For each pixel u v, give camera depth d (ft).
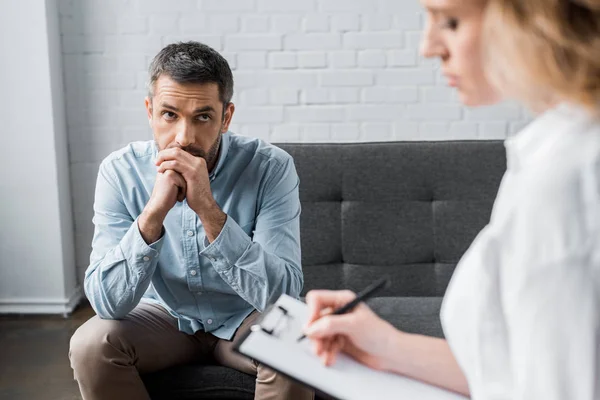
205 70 6.36
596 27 2.41
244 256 6.48
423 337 3.69
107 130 12.33
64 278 12.12
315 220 8.73
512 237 2.56
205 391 6.81
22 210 11.93
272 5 12.09
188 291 6.95
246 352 3.67
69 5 12.02
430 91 12.26
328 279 8.70
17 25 11.46
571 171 2.46
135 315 6.76
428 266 8.79
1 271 12.08
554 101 2.62
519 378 2.51
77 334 6.52
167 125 6.48
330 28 12.13
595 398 2.48
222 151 6.97
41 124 11.71
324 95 12.30
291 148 8.90
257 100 12.32
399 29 12.12
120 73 12.19
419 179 8.84
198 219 6.84
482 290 2.64
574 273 2.42
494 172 8.86
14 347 10.93
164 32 12.12
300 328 3.91
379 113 12.34
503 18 2.48
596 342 2.45
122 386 6.52
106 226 6.98
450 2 2.68
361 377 3.58
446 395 3.51
